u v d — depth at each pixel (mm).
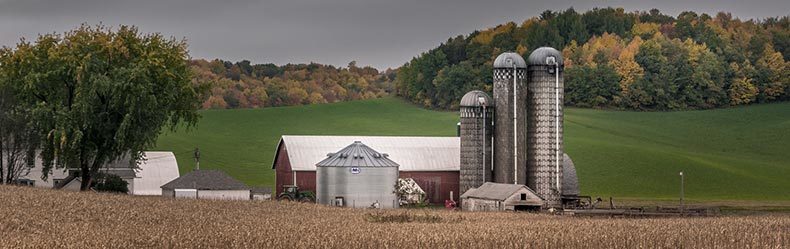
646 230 59375
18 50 96125
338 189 102312
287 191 107625
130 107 93062
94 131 96750
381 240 50219
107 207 70688
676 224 66938
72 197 76062
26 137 101125
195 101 101125
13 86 96562
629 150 174125
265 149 185000
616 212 87312
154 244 47656
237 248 46500
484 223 69188
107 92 94312
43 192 79812
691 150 191750
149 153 125812
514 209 95562
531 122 106875
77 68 92875
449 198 116188
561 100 107000
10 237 49844
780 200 137125
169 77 95562
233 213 74438
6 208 65562
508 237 52719
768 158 187125
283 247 46719
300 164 113625
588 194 146625
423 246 48125
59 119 93250
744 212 104500
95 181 100500
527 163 107250
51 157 97188
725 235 54969
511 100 107188
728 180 157375
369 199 102938
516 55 108188
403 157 116625
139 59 96188
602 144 180000
